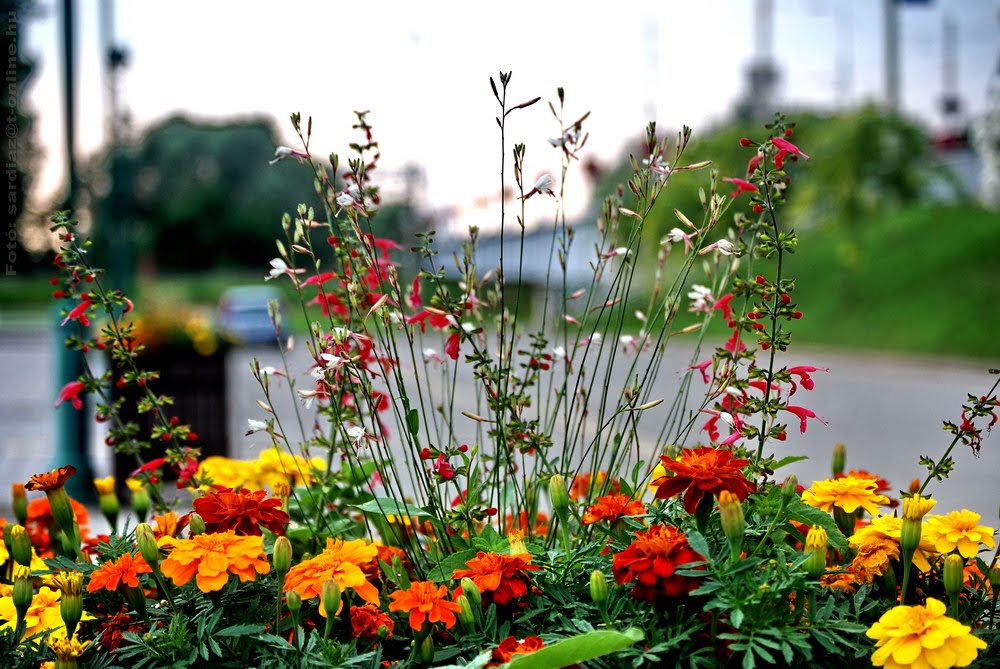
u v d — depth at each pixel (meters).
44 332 35.12
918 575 1.82
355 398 2.17
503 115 1.89
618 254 2.21
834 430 10.69
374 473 2.55
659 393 11.66
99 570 1.74
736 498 1.58
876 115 23.88
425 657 1.65
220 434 7.08
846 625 1.54
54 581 1.72
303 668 1.57
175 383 6.91
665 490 1.69
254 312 23.84
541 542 2.12
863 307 23.11
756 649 1.45
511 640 1.54
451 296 2.07
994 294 20.91
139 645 1.62
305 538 2.19
